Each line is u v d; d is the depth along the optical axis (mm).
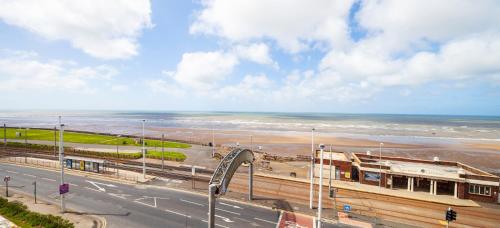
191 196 40406
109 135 113938
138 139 98438
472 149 96188
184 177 51031
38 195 38406
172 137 121000
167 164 62312
